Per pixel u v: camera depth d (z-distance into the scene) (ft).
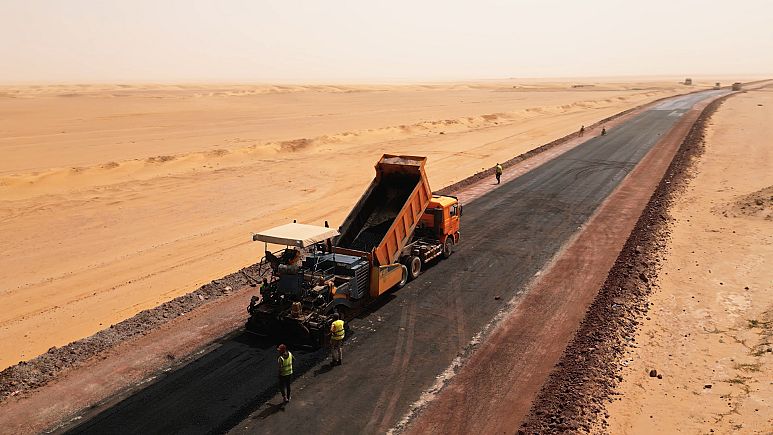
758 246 78.74
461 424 40.47
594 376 46.34
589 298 63.36
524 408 42.29
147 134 215.31
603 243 83.87
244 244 90.79
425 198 72.49
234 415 42.04
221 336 55.42
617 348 51.13
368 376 47.50
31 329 59.98
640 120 262.06
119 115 276.62
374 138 215.10
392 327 57.00
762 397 42.11
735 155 156.35
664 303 61.16
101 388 46.11
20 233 97.45
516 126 263.90
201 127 240.73
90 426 40.86
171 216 108.88
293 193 128.57
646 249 79.05
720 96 414.82
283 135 217.97
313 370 48.70
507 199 115.03
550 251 80.64
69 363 50.26
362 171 154.20
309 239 53.42
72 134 209.97
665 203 106.32
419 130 238.68
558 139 206.28
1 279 75.97
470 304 62.49
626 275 68.90
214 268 79.05
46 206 115.24
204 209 114.11
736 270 70.08
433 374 47.65
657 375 46.29
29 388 46.55
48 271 79.00
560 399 43.14
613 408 42.04
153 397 44.62
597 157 164.86
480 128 257.75
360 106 365.61
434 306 62.13
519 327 56.39
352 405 43.16
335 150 190.29
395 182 73.61
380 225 69.31
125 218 107.34
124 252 87.25
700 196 111.75
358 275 58.39
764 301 60.29
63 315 63.52
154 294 69.31
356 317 59.62
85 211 112.16
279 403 43.57
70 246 90.53
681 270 71.10
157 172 149.07
